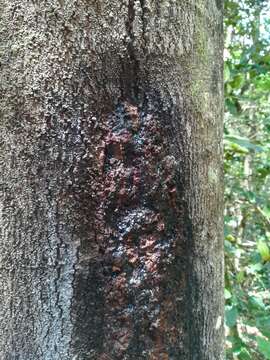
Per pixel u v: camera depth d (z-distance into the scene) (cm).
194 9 42
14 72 37
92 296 38
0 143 38
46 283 38
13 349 39
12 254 38
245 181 140
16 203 38
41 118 37
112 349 39
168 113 40
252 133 136
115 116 38
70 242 38
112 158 38
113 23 37
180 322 42
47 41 37
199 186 43
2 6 37
